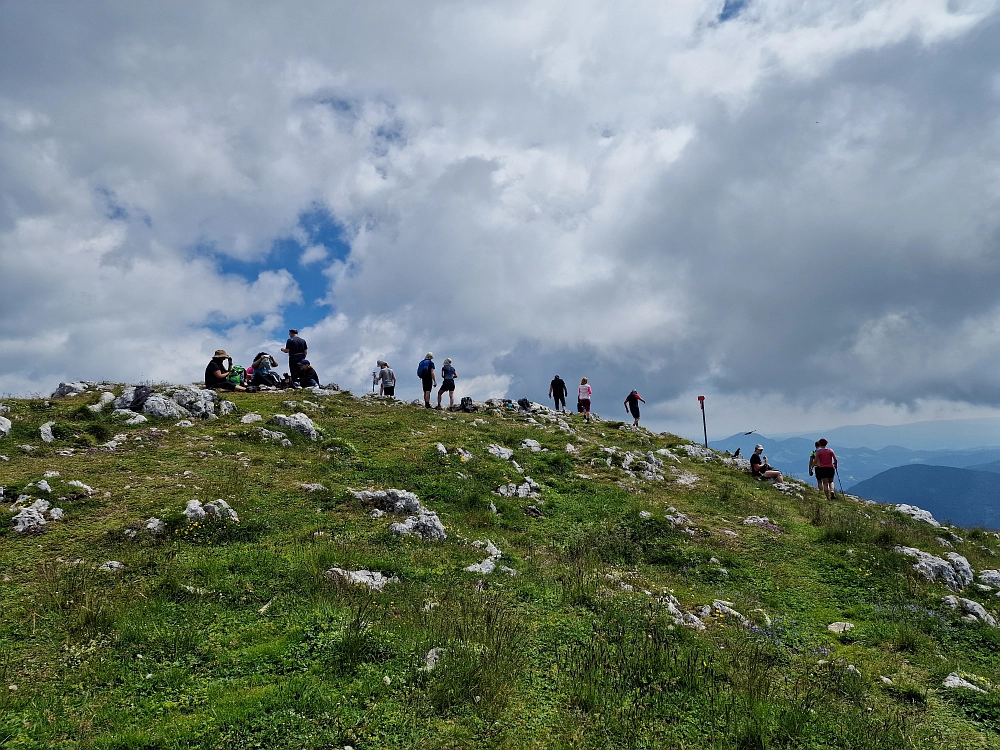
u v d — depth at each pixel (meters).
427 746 6.84
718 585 14.91
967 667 11.13
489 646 9.25
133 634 8.46
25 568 10.24
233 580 10.41
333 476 17.62
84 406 20.17
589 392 35.97
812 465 28.52
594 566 14.61
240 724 6.87
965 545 23.92
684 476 25.52
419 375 32.62
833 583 15.37
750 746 7.61
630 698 8.45
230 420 21.61
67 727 6.59
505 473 20.80
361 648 8.49
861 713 8.72
